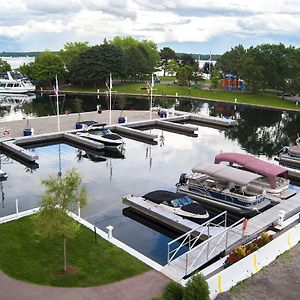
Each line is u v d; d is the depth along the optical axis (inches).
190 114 2437.3
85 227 819.4
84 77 3924.7
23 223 824.9
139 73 4365.2
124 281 640.4
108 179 1275.8
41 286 616.1
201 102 3344.0
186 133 2091.5
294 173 1360.7
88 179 1270.9
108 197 1115.3
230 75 3818.9
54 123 2031.3
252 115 2733.8
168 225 921.5
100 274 655.8
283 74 3299.7
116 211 1019.9
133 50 4352.9
